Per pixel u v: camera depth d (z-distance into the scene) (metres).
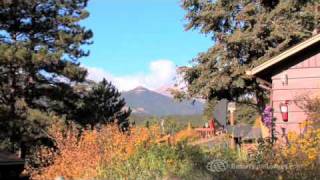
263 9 30.02
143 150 13.83
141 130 16.02
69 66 40.31
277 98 16.58
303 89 16.38
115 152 15.56
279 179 10.32
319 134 11.12
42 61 38.16
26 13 40.62
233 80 28.92
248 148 13.83
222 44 29.66
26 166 25.88
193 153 12.88
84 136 19.19
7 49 37.38
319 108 13.92
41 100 41.78
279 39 28.66
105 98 45.31
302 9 29.34
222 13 29.64
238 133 18.06
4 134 38.31
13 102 40.16
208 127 23.27
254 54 29.48
